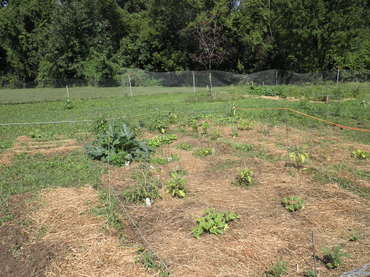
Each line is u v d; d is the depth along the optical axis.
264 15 29.58
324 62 28.02
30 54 34.19
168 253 3.52
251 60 32.69
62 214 4.37
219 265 3.31
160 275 3.18
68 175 5.97
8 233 4.00
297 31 26.33
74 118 12.34
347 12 25.56
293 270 3.21
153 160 6.63
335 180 5.44
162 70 34.72
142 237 3.81
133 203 4.75
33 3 33.91
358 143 7.73
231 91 19.58
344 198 4.72
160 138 8.24
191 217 4.29
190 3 31.12
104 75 29.00
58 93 22.14
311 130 9.23
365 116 10.75
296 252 3.49
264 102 15.11
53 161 6.83
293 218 4.19
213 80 27.62
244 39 30.02
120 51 33.88
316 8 25.56
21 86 29.61
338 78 22.83
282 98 17.33
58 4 30.80
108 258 3.44
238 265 3.30
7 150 7.78
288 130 9.26
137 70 28.91
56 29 29.84
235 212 4.39
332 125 9.78
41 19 34.72
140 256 3.47
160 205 4.66
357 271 2.99
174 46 34.38
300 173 5.77
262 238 3.74
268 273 3.18
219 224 3.92
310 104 13.23
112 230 3.99
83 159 6.91
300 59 28.47
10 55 34.19
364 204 4.54
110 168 6.32
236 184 5.37
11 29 33.31
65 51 30.09
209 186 5.32
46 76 30.38
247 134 8.84
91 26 31.80
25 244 3.76
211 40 30.67
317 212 4.32
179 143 8.08
